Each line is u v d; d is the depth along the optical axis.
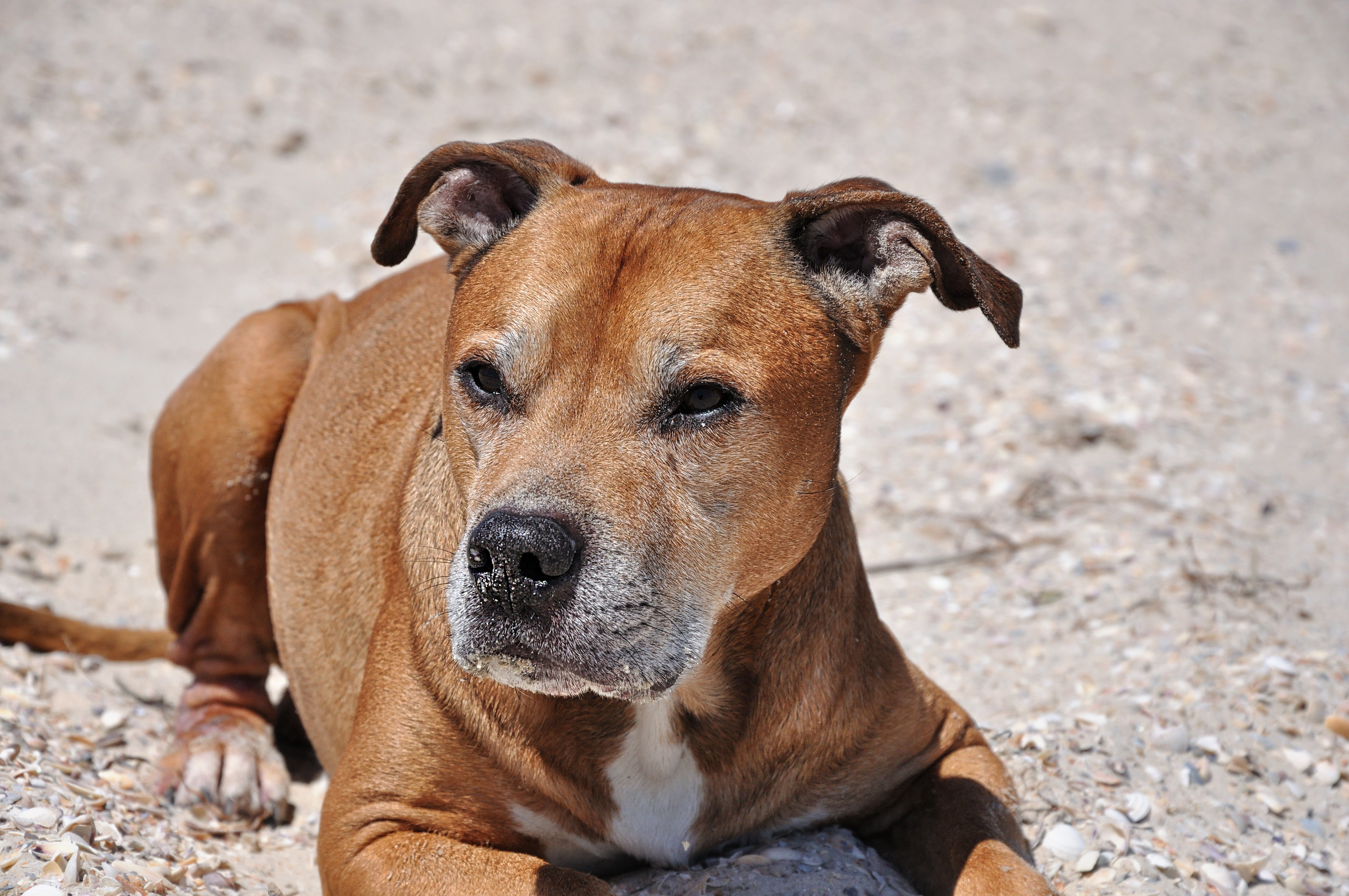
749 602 4.45
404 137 14.25
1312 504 8.21
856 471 8.82
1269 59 17.50
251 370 6.30
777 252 4.32
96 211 12.55
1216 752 5.76
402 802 4.59
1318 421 9.32
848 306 4.46
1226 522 7.92
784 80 16.14
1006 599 7.32
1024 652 6.81
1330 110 16.12
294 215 12.98
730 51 16.88
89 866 4.30
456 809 4.59
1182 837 5.23
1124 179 13.62
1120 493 8.22
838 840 4.86
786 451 4.21
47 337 10.29
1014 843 4.82
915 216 4.30
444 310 5.71
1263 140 15.16
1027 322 10.53
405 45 16.31
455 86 15.42
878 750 4.89
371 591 5.09
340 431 5.70
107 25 15.65
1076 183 13.51
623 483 3.97
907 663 5.20
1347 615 6.95
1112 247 12.03
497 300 4.23
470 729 4.46
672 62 16.45
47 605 7.33
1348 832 5.43
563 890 4.17
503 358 4.14
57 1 15.94
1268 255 12.33
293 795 6.12
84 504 8.38
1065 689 6.43
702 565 4.11
